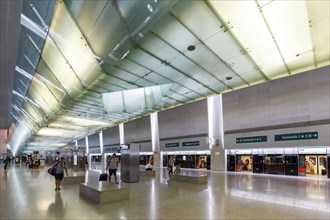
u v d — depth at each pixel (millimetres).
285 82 17391
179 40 11719
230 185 11219
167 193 8836
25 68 17875
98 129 42062
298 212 6086
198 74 16844
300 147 16453
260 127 18547
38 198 7746
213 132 22250
